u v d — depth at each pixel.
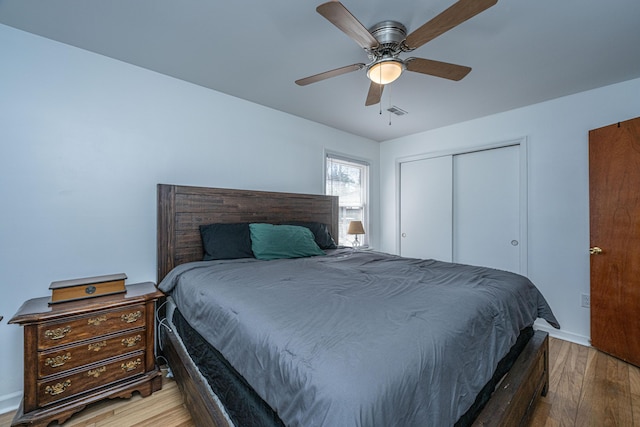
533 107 2.84
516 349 1.52
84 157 1.91
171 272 1.99
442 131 3.59
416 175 3.89
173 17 1.59
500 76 2.26
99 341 1.56
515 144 2.99
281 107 2.93
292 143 3.14
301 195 3.10
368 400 0.62
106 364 1.58
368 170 4.14
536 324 2.79
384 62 1.61
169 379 1.90
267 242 2.35
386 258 2.36
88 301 1.60
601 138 2.36
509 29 1.67
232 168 2.65
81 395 1.50
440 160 3.63
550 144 2.73
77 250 1.87
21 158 1.70
